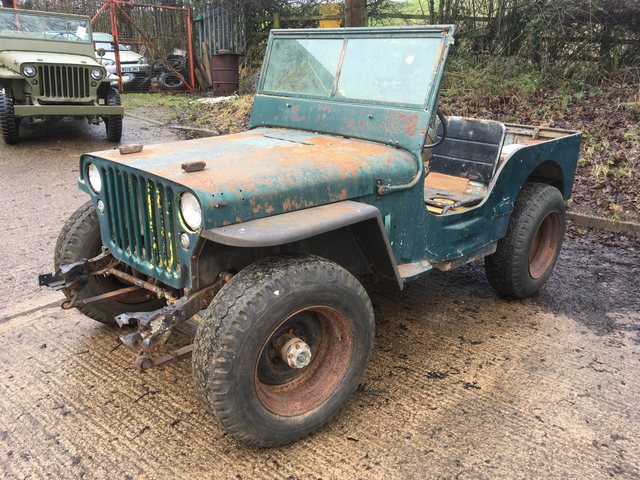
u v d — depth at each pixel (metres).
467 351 3.16
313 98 3.25
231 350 2.05
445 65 2.80
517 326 3.46
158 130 9.30
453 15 9.68
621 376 2.94
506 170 3.30
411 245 2.90
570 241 4.98
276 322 2.14
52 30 8.62
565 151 3.77
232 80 12.44
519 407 2.67
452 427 2.52
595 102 7.71
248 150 2.71
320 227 2.21
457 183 3.91
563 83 8.24
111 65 13.34
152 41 14.51
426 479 2.22
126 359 3.01
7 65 7.94
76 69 8.05
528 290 3.73
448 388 2.81
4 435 2.43
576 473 2.27
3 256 4.25
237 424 2.15
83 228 2.96
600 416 2.62
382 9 10.32
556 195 3.68
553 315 3.62
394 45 2.97
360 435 2.46
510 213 3.48
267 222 2.21
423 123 2.78
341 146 2.85
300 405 2.38
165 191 2.25
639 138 6.50
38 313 3.47
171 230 2.31
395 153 2.80
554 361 3.07
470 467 2.29
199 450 2.36
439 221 3.01
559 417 2.61
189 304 2.26
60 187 6.12
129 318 2.18
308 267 2.23
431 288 3.99
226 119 9.46
